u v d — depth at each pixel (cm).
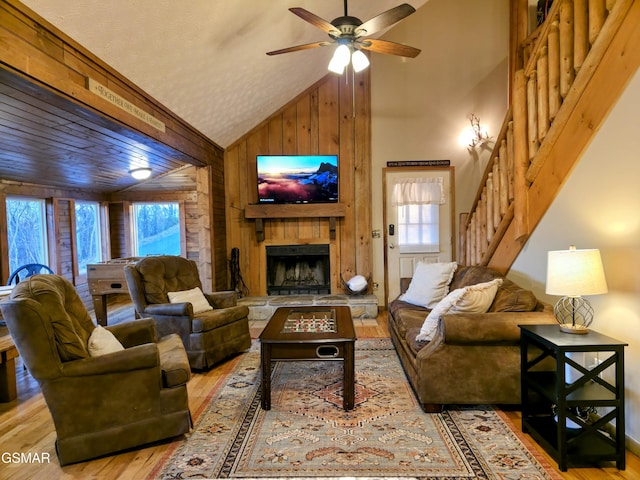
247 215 538
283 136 550
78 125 282
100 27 224
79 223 584
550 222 280
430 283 371
